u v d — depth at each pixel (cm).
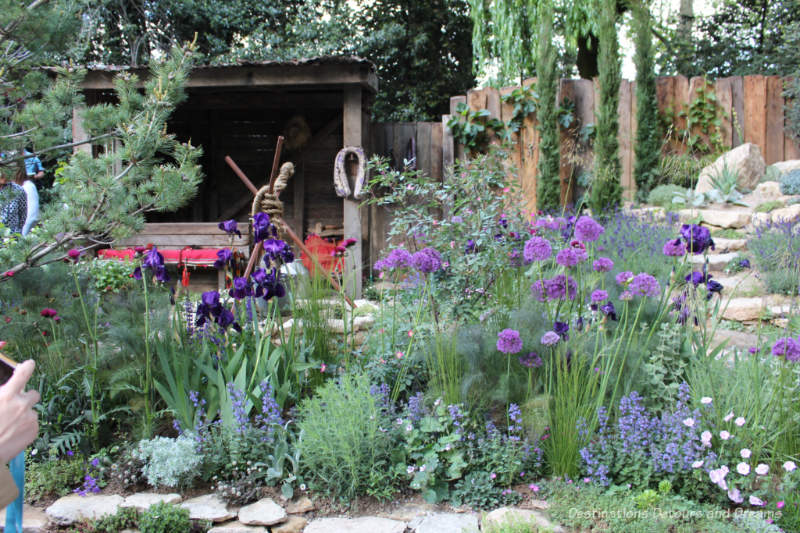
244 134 942
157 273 336
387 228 802
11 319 352
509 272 422
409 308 406
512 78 1243
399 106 1802
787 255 549
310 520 275
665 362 328
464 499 286
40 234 359
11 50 404
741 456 277
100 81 711
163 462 292
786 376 294
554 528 256
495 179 474
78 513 277
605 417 296
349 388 306
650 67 868
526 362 304
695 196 808
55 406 327
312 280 405
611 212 778
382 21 1834
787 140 916
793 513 256
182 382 328
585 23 1188
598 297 312
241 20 1488
